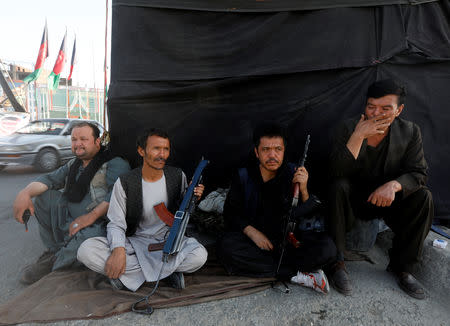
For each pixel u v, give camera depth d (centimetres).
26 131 734
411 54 285
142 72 301
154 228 218
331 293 205
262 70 295
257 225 227
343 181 216
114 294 191
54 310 173
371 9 287
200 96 304
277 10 291
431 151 296
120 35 297
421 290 204
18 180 611
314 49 294
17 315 168
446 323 181
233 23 298
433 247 242
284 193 221
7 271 226
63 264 209
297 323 177
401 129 218
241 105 308
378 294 205
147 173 208
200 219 285
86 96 2502
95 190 236
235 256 212
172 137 312
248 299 195
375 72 292
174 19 297
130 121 306
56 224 237
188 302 186
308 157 309
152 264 198
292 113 305
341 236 214
